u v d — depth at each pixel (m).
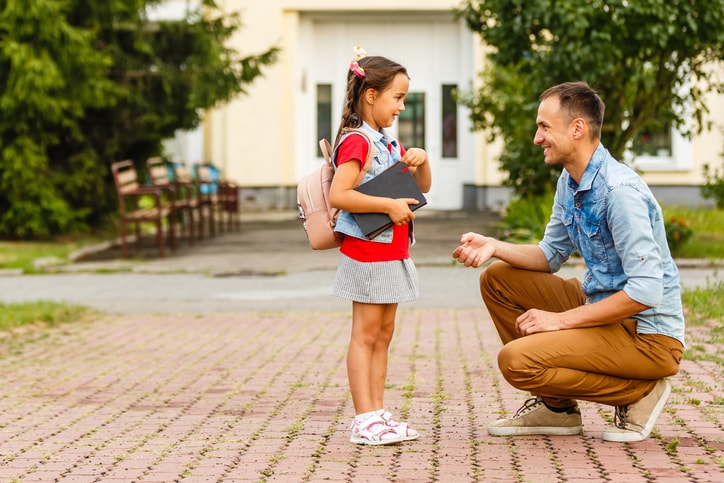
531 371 5.02
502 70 17.88
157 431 5.97
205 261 16.28
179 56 20.72
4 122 18.47
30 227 18.92
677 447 5.19
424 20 27.38
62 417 6.45
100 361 8.56
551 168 16.94
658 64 15.60
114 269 15.28
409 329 9.79
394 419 6.05
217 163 27.16
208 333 9.95
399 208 5.20
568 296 5.39
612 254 5.07
